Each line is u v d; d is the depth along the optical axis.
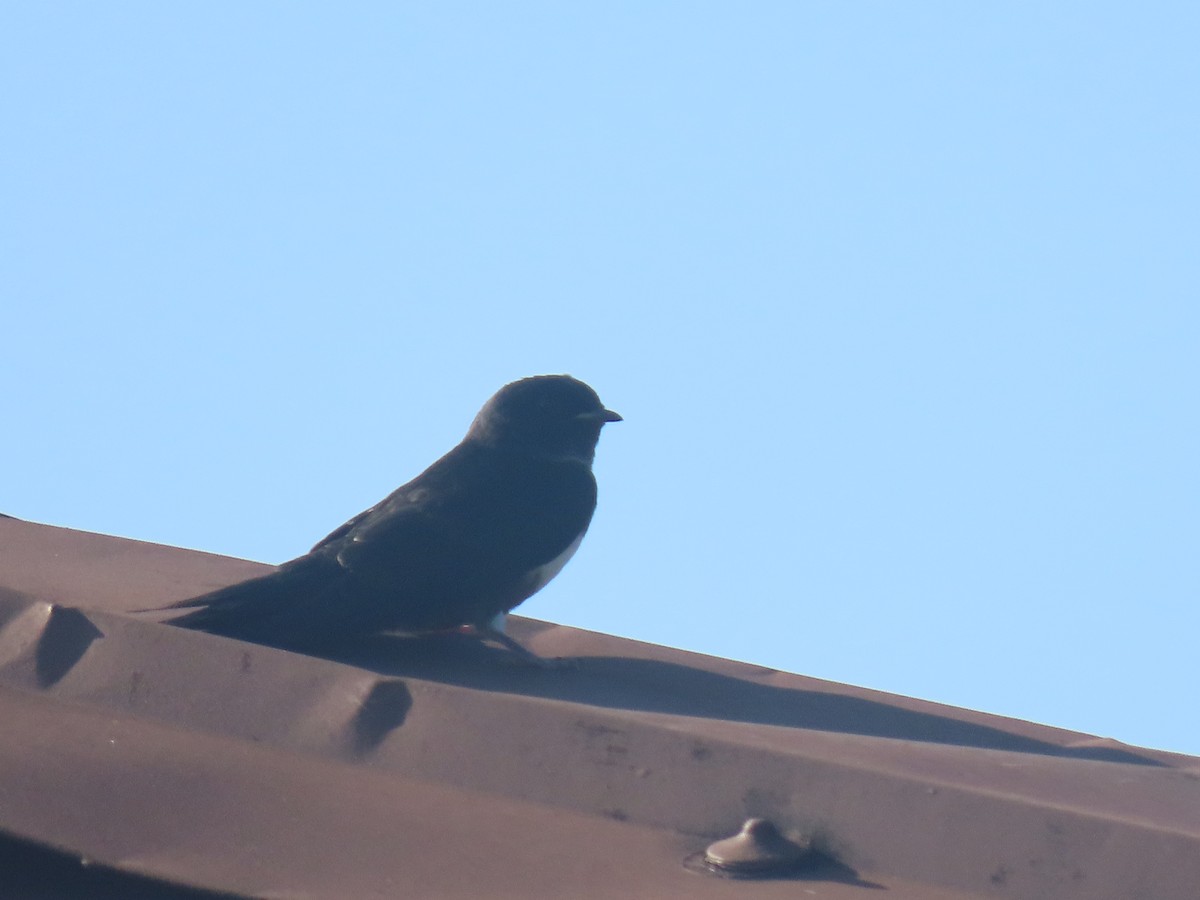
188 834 8.98
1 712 10.97
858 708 12.93
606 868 8.89
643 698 12.73
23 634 12.05
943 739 12.26
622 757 9.92
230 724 10.95
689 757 9.75
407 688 10.80
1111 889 8.45
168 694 11.27
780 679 13.80
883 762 9.73
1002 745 12.19
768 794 9.45
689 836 9.45
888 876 8.92
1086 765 10.69
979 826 8.91
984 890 8.70
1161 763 11.95
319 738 10.67
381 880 8.50
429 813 9.64
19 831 8.80
